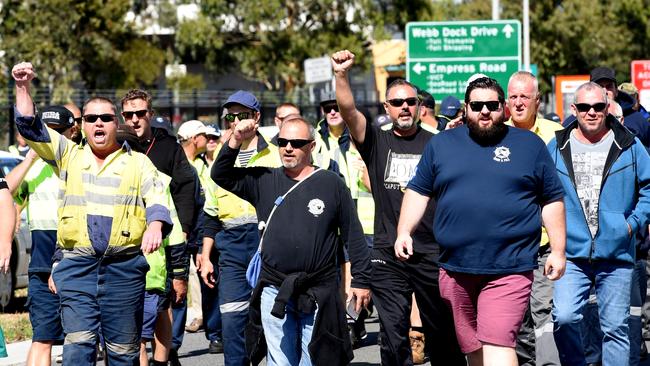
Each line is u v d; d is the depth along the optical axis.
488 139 15.28
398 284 17.64
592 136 18.12
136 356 16.77
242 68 95.19
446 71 48.72
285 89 100.25
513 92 19.27
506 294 15.20
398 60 110.56
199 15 93.81
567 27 98.25
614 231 17.89
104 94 71.94
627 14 101.25
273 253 15.75
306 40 92.31
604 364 18.30
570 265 18.09
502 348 15.20
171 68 101.12
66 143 16.69
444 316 17.61
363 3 91.94
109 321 16.58
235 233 19.83
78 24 87.88
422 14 93.81
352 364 22.91
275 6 91.44
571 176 18.14
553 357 18.30
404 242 15.80
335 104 24.45
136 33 92.69
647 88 56.62
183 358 24.19
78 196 16.53
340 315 15.80
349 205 15.91
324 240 15.78
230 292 19.64
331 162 21.77
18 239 30.08
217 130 25.47
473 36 48.56
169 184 19.95
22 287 30.50
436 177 15.52
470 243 15.23
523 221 15.20
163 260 19.77
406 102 17.55
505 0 101.31
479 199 15.15
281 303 15.36
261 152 19.62
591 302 20.48
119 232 16.50
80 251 16.52
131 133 17.59
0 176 16.69
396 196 17.72
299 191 15.82
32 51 84.94
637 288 20.97
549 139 19.27
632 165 17.94
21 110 16.19
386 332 17.67
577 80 56.38
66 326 16.45
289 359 15.81
